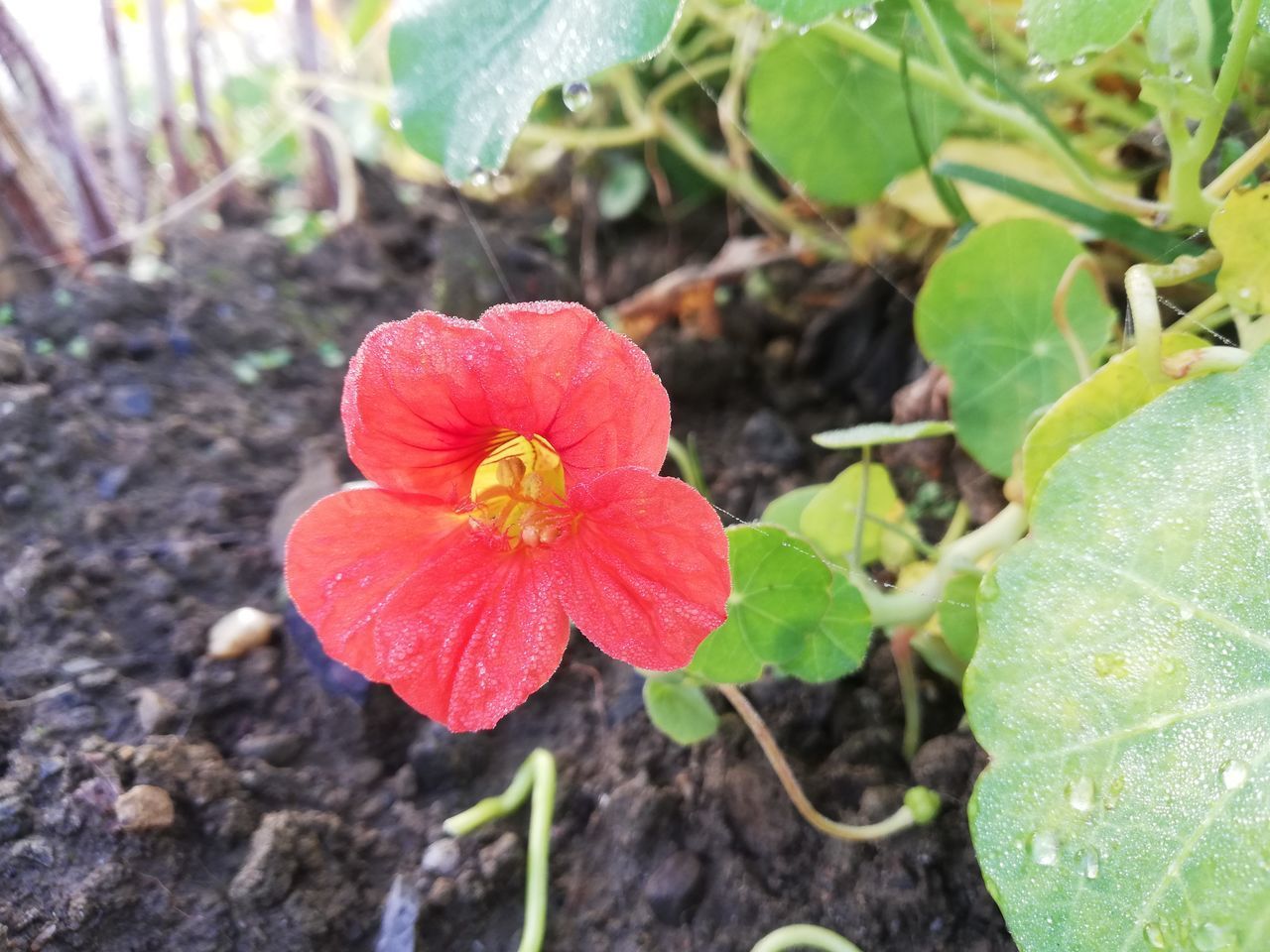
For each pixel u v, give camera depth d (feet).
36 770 0.45
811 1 0.36
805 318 0.72
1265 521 0.30
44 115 0.71
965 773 0.46
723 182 0.78
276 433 0.67
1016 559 0.34
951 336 0.48
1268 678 0.29
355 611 0.36
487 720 0.35
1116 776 0.31
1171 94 0.36
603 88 0.82
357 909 0.45
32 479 0.60
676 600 0.32
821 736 0.50
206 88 0.87
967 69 0.49
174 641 0.54
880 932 0.42
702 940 0.43
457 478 0.36
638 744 0.50
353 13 0.86
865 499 0.46
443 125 0.40
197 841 0.45
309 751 0.51
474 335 0.31
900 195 0.63
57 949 0.40
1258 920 0.27
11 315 0.70
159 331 0.72
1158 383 0.37
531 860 0.45
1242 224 0.35
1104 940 0.30
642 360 0.30
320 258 0.81
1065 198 0.47
